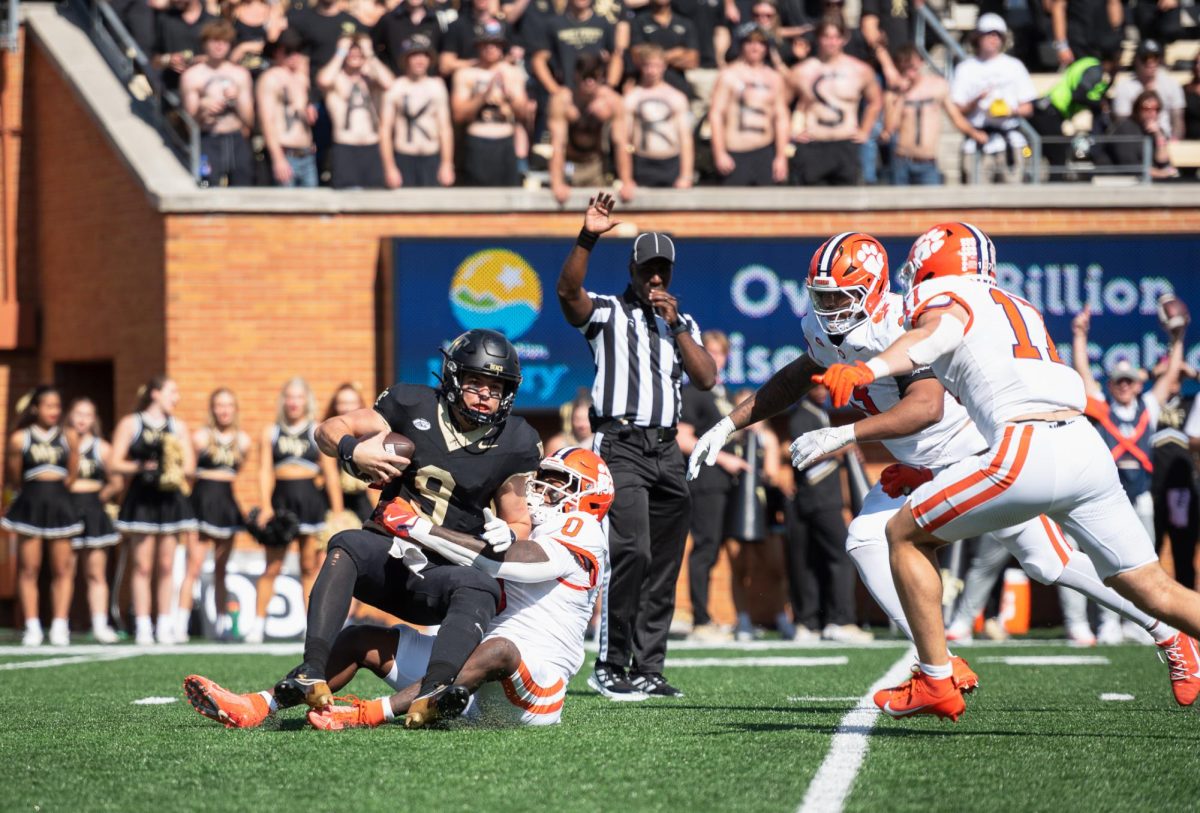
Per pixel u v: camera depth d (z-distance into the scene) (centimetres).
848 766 1345
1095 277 3731
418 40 3772
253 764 1338
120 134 3909
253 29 4034
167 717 1761
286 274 3750
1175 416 3381
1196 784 1266
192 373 3731
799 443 1516
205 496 3372
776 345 3700
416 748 1420
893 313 1633
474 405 1537
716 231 3759
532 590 1587
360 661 1585
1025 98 3972
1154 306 3725
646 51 3769
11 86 4278
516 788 1227
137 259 3941
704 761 1366
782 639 3362
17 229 4294
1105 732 1593
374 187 3778
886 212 3797
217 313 3741
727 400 3347
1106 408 2977
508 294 3681
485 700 1576
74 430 3372
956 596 3219
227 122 3822
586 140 3784
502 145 3809
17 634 3784
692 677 2341
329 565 1520
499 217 3759
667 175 3766
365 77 3781
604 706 1886
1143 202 3831
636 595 2020
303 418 3366
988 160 3953
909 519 1456
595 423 2059
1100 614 3169
